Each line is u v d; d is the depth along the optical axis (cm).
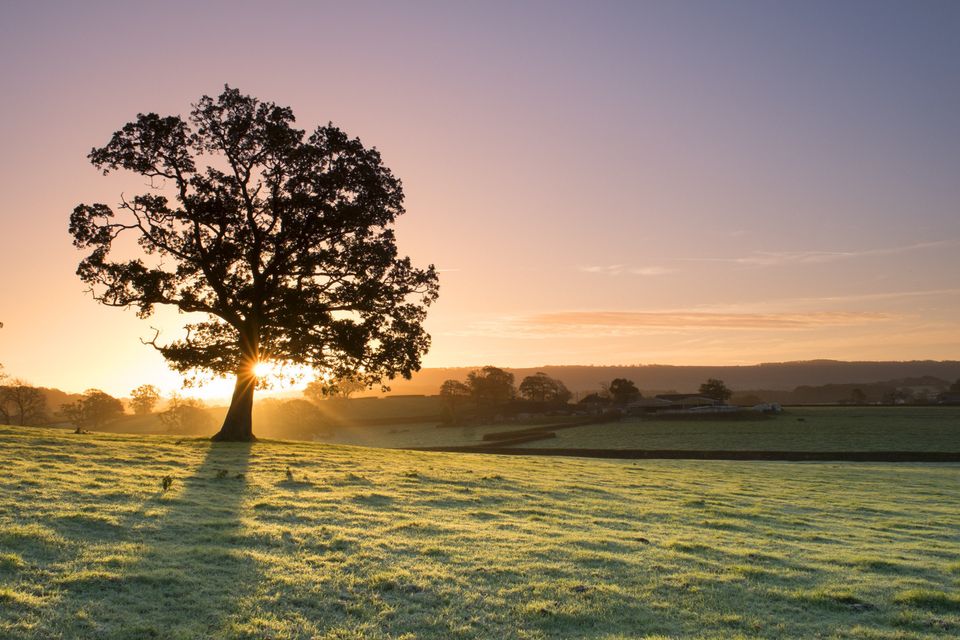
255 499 1930
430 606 1098
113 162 4028
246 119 4131
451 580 1230
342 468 2825
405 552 1409
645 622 1073
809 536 1862
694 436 11319
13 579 1053
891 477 4303
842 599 1212
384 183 4388
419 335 4478
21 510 1498
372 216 4316
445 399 18212
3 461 2277
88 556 1205
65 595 1016
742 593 1229
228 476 2353
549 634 1009
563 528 1784
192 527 1496
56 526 1382
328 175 4188
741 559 1488
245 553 1310
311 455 3341
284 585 1145
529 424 14388
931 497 3148
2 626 880
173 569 1179
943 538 1977
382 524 1686
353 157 4303
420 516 1833
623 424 13475
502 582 1231
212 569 1200
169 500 1798
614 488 2802
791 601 1198
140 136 4038
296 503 1892
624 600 1168
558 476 3194
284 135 4097
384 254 4291
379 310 4419
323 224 4162
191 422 14312
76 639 877
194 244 4128
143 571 1151
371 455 3728
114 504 1673
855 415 14100
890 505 2723
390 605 1088
